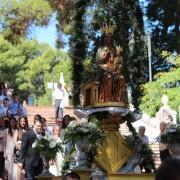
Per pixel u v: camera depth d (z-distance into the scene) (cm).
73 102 1233
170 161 269
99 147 1077
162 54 3391
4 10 4472
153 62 3709
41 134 1312
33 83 5572
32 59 5419
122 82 1108
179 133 957
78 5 1294
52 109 3184
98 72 1120
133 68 1298
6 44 4816
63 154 1274
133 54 1317
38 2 4419
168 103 2859
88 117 1125
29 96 5653
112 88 1095
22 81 5259
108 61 1111
